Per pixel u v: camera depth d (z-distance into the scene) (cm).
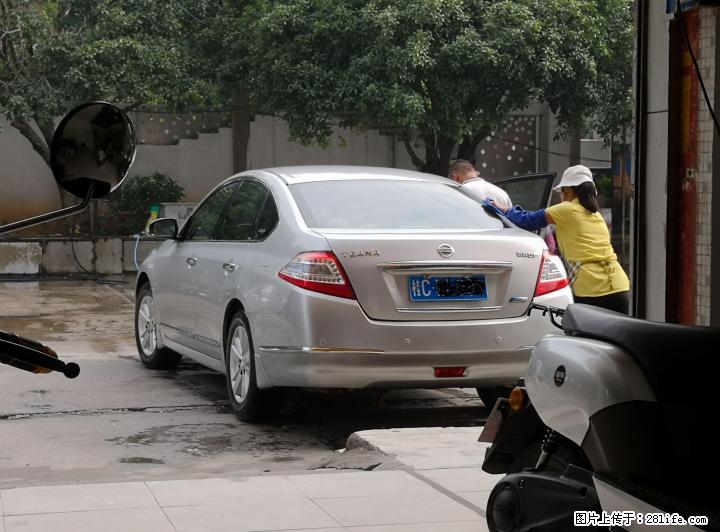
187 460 693
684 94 593
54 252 2316
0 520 507
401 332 723
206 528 498
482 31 2167
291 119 2212
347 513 523
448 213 812
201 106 2608
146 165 2773
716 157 580
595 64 2202
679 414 395
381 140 2920
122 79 2209
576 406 405
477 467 614
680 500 383
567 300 773
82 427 787
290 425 805
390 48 2089
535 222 870
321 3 2166
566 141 2805
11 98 2205
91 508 529
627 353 403
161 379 991
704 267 593
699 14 580
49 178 2658
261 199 841
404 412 861
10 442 738
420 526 502
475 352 738
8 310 1683
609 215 2788
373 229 766
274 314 742
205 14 2380
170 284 962
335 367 719
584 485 407
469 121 2253
